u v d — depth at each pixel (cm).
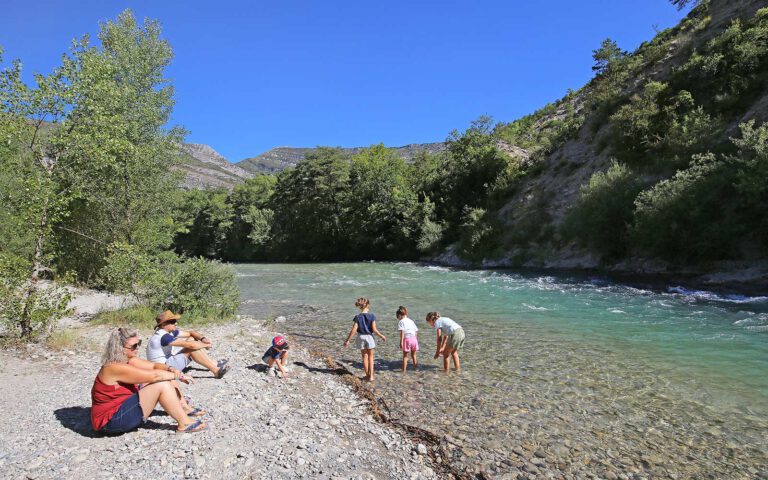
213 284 1438
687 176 2062
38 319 882
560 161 3797
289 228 6334
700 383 745
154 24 2005
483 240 3734
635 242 2281
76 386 673
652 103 2953
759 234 1855
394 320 1380
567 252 2922
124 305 1379
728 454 515
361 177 5625
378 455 500
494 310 1503
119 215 1706
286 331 1260
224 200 8056
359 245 5506
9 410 567
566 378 784
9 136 880
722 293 1681
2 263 864
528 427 588
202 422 529
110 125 1032
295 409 632
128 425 493
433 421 609
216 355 934
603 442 546
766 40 2603
